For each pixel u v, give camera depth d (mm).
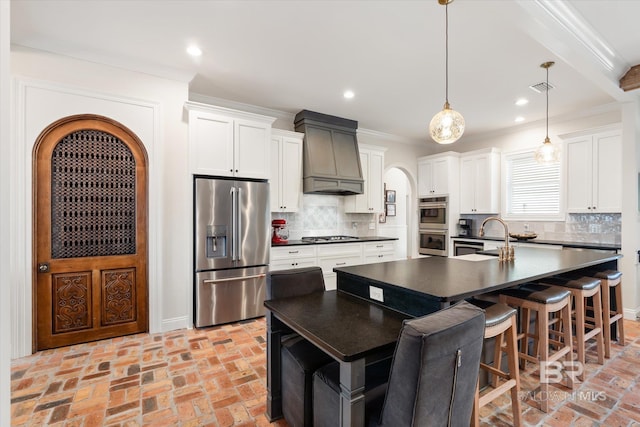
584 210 4176
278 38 2684
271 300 1978
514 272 2217
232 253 3518
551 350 2807
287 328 1952
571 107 4316
